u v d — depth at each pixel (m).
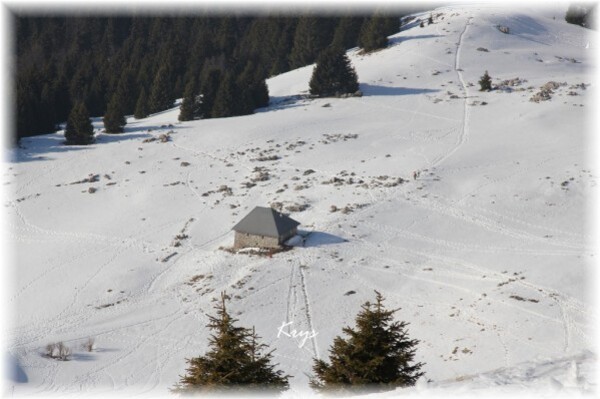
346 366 31.92
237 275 89.75
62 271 98.38
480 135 137.75
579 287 80.25
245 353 31.08
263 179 122.38
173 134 151.38
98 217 115.69
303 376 63.66
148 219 112.44
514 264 88.12
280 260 91.88
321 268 89.25
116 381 66.25
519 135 135.12
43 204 122.06
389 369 31.92
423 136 139.50
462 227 100.44
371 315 32.22
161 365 69.88
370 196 110.44
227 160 133.75
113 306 87.12
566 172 115.62
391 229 100.00
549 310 74.31
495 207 106.12
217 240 103.12
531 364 29.09
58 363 71.19
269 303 81.12
